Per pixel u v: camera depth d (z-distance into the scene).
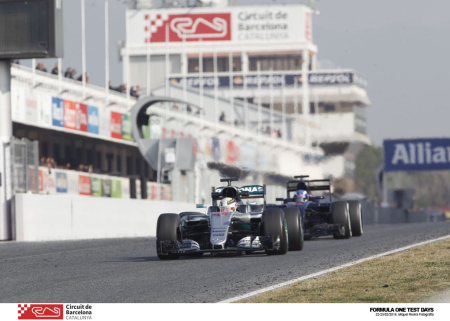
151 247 61.25
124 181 146.00
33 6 79.00
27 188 81.38
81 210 82.56
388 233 73.06
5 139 78.50
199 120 178.62
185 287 32.03
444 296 27.44
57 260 48.62
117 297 29.70
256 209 48.81
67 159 146.88
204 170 136.62
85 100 134.75
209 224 46.88
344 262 40.31
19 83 112.31
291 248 49.06
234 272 37.03
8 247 64.50
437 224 98.75
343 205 65.25
